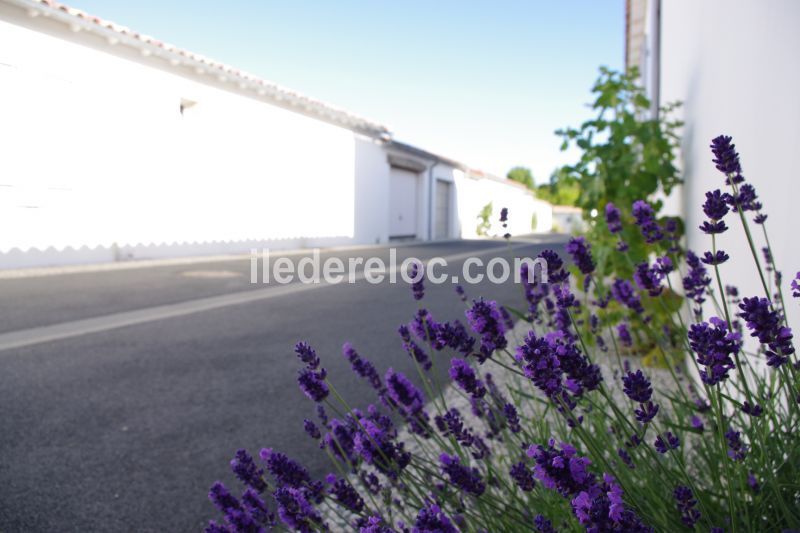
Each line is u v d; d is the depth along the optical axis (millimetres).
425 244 21125
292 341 5203
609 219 2348
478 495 1271
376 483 1695
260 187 15242
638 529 827
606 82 5012
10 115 9703
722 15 2811
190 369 4273
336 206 18359
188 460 2693
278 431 3053
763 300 884
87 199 10961
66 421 3199
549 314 2326
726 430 1379
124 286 8336
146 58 11969
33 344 4965
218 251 14000
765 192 2016
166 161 12555
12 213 9789
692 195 3832
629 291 1866
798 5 1719
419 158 24141
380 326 5914
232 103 14211
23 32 9820
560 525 1299
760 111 2082
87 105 10898
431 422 2633
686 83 4273
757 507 1183
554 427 1957
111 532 2078
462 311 6781
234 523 1462
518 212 42250
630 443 1160
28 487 2424
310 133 17031
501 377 3096
